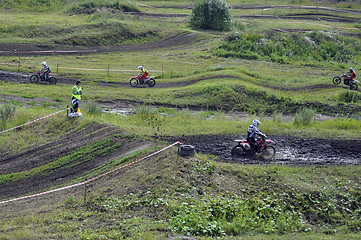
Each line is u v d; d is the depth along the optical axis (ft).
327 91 145.18
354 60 213.05
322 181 63.67
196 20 241.55
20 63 160.76
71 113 95.71
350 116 123.65
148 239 44.80
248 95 134.92
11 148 85.40
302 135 89.66
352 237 50.21
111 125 90.63
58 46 190.70
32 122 94.22
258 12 294.87
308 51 213.25
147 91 140.05
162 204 55.52
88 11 245.45
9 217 55.06
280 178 63.26
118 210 54.39
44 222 51.13
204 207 54.85
